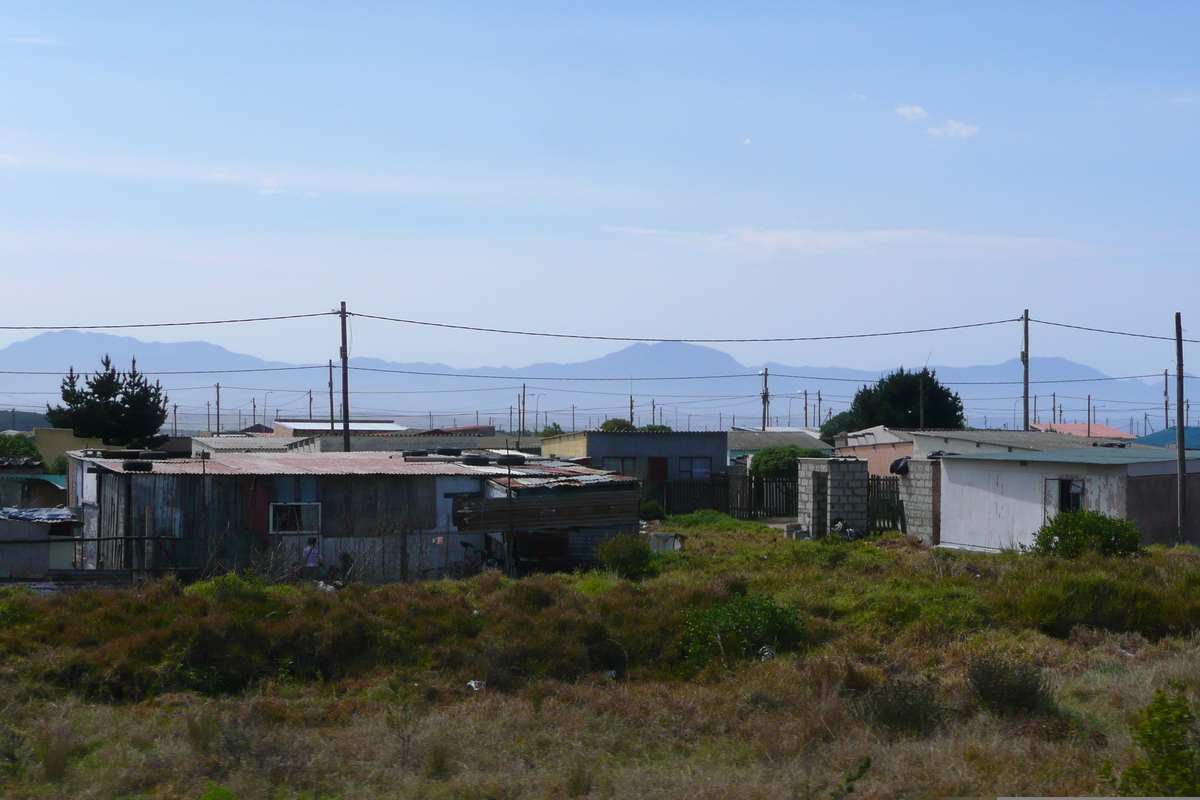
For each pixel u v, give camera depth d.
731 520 37.78
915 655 14.99
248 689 13.48
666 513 40.44
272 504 22.97
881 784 8.52
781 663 14.35
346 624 14.90
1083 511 24.95
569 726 10.99
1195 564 21.58
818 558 24.02
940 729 10.52
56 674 12.95
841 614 17.86
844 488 33.00
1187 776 7.30
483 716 11.52
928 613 16.92
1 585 19.72
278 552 22.31
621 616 16.66
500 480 24.92
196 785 8.70
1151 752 7.61
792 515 41.03
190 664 13.63
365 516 23.67
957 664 14.33
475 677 14.05
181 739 10.19
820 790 8.41
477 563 24.23
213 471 22.91
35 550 21.33
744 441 64.81
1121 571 20.30
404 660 14.73
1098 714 11.19
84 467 28.53
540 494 24.83
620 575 22.39
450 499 24.33
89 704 12.30
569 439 47.22
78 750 9.77
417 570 23.67
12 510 26.31
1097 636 15.73
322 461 27.20
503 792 8.59
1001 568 21.66
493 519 23.86
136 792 8.58
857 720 11.04
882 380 64.81
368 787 8.63
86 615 15.30
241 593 17.06
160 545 22.33
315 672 14.24
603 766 9.55
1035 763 9.08
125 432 52.94
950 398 63.16
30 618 15.09
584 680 14.25
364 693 13.24
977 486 31.08
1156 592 17.12
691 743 10.66
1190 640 15.34
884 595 18.38
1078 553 23.47
